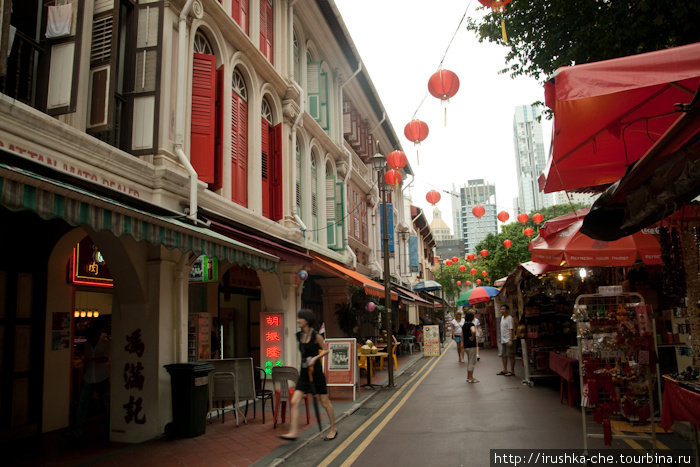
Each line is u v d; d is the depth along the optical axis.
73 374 9.08
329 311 18.23
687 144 4.03
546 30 9.35
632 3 7.72
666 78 3.39
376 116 24.44
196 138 8.81
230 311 13.27
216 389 8.26
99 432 8.03
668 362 7.84
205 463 6.02
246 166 11.13
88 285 9.11
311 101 15.90
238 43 10.72
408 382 13.55
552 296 12.48
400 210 33.09
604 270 10.74
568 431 6.97
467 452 6.07
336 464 5.84
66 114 6.25
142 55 7.71
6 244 7.65
